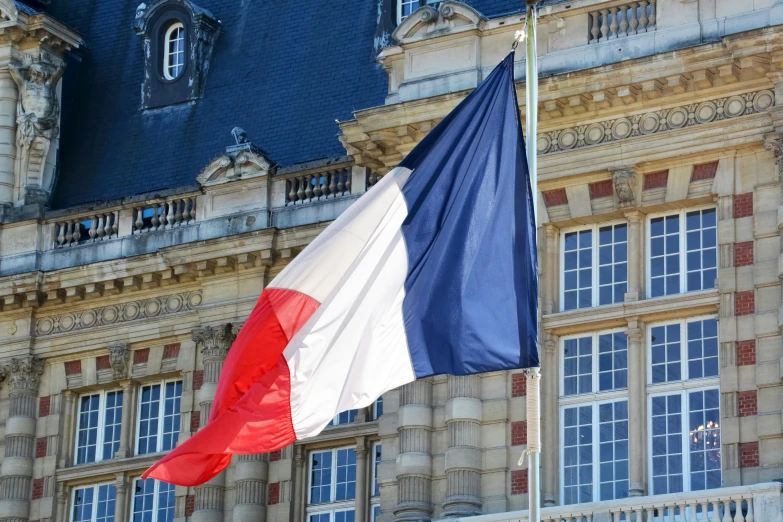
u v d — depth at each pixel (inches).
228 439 1679.4
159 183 2805.1
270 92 2810.0
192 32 2893.7
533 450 1659.7
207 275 2667.3
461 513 2272.4
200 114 2847.0
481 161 1733.5
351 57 2773.1
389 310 1705.2
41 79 2881.4
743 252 2246.6
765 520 2065.7
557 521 2170.3
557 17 2363.4
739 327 2223.2
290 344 1701.5
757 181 2258.9
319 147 2709.2
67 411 2753.4
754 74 2253.9
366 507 2518.5
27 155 2854.3
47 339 2765.7
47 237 2797.7
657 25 2314.2
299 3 2878.9
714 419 2226.9
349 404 1690.5
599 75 2292.1
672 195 2298.2
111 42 2982.3
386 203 1727.4
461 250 1708.9
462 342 1688.0
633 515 2140.7
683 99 2295.8
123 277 2709.2
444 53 2415.1
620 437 2269.9
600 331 2315.5
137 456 2677.2
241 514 2564.0
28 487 2731.3
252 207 2662.4
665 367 2271.2
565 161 2345.0
